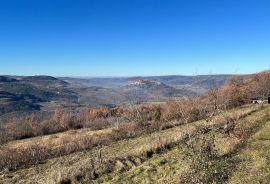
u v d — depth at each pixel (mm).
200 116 38844
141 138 39531
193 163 17859
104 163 26109
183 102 46625
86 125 67875
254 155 20922
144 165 24781
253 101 53750
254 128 28922
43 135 64438
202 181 17281
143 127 46188
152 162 25000
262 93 58188
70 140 43906
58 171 25906
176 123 44188
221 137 26375
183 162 22672
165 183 20188
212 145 18828
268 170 17953
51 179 24141
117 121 57500
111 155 30422
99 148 37406
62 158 34500
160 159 25094
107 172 24750
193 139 18750
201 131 19328
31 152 35562
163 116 48812
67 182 23766
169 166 23062
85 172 24766
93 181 23422
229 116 34094
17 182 26719
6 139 58094
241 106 50125
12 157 33688
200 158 17766
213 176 17547
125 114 60844
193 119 42375
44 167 31422
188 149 18469
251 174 17797
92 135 46031
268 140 24141
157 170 23172
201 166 17656
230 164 19500
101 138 41594
